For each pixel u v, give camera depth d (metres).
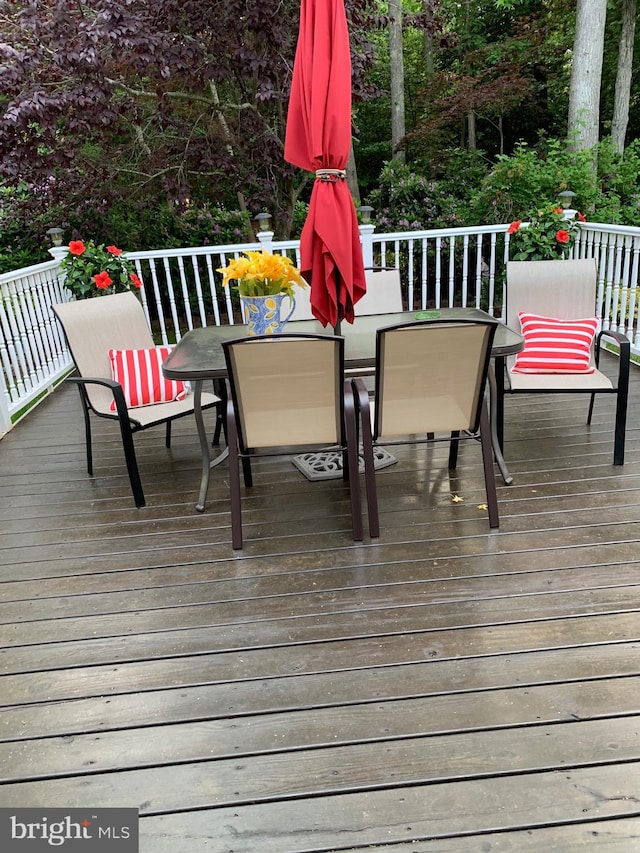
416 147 11.89
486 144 13.81
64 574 2.43
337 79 2.47
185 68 6.05
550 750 1.54
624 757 1.51
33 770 1.58
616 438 3.01
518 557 2.34
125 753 1.61
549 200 7.49
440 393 2.51
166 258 5.28
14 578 2.42
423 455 3.31
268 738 1.63
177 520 2.80
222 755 1.59
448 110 11.05
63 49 5.67
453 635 1.95
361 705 1.71
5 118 5.58
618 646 1.88
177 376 2.53
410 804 1.43
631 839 1.33
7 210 7.62
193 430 3.96
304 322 3.39
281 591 2.23
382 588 2.21
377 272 3.97
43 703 1.79
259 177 7.44
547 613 2.03
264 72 6.23
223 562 2.44
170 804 1.47
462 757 1.54
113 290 5.00
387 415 2.55
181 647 1.98
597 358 3.48
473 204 8.34
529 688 1.74
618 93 11.39
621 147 11.54
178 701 1.77
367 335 3.02
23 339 4.56
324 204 2.58
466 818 1.39
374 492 2.50
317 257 2.66
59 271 5.31
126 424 2.87
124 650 1.98
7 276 4.27
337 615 2.08
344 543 2.51
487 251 8.23
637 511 2.61
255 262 2.69
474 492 2.87
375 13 7.01
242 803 1.46
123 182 7.69
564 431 3.51
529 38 12.11
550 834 1.35
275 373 2.39
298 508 2.83
